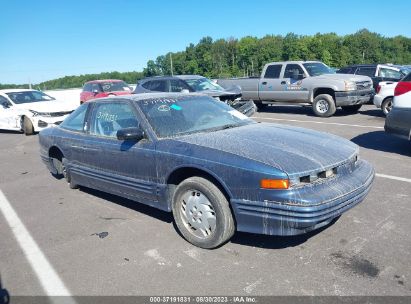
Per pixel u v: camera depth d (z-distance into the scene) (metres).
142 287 3.15
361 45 97.31
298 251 3.54
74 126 5.45
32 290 3.21
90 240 4.06
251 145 3.63
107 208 4.99
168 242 3.90
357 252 3.46
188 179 3.73
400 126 6.64
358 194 3.47
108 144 4.59
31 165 7.91
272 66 13.95
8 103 12.84
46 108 11.99
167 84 11.82
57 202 5.36
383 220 4.09
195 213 3.72
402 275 3.08
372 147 7.61
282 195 3.12
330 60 94.94
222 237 3.54
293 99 13.28
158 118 4.31
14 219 4.82
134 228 4.29
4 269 3.58
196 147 3.71
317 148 3.67
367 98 12.60
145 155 4.08
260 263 3.39
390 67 14.21
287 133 4.12
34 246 4.02
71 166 5.45
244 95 14.76
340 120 11.59
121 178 4.50
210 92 10.30
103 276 3.35
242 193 3.31
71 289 3.19
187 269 3.37
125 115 4.52
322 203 3.13
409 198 4.70
